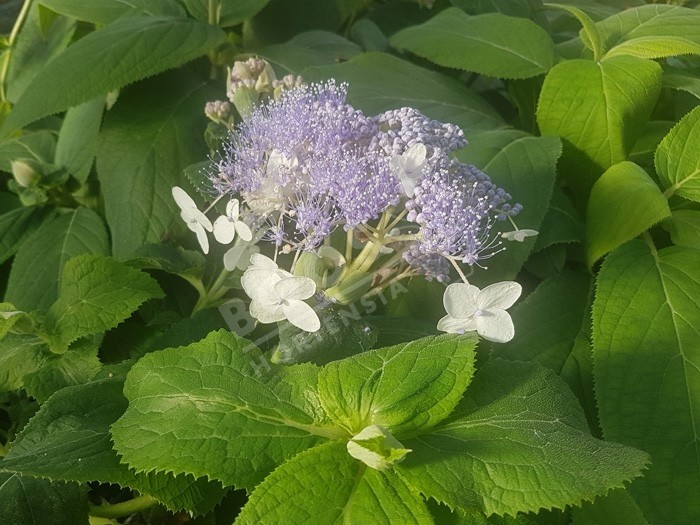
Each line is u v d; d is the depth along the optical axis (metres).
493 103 0.45
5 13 0.54
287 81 0.28
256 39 0.46
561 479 0.20
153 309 0.34
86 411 0.25
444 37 0.39
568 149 0.34
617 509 0.26
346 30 0.50
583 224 0.33
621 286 0.29
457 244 0.21
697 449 0.25
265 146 0.23
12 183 0.39
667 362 0.27
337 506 0.20
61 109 0.33
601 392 0.27
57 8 0.39
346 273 0.23
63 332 0.28
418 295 0.30
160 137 0.36
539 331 0.30
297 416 0.22
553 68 0.34
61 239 0.37
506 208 0.23
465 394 0.23
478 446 0.21
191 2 0.40
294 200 0.23
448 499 0.20
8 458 0.23
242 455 0.21
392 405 0.22
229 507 0.27
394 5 0.49
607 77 0.33
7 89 0.45
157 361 0.24
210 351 0.24
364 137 0.23
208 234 0.33
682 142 0.32
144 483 0.22
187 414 0.22
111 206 0.35
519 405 0.23
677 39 0.35
